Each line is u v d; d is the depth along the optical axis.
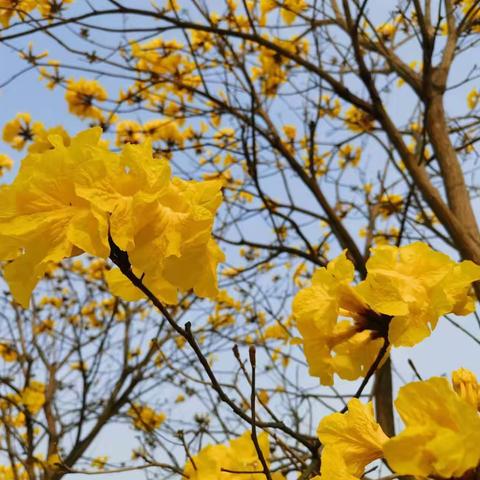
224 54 5.09
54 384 6.36
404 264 1.28
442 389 0.88
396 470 0.86
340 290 1.44
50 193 1.14
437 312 1.21
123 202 1.11
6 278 1.14
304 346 1.48
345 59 4.86
